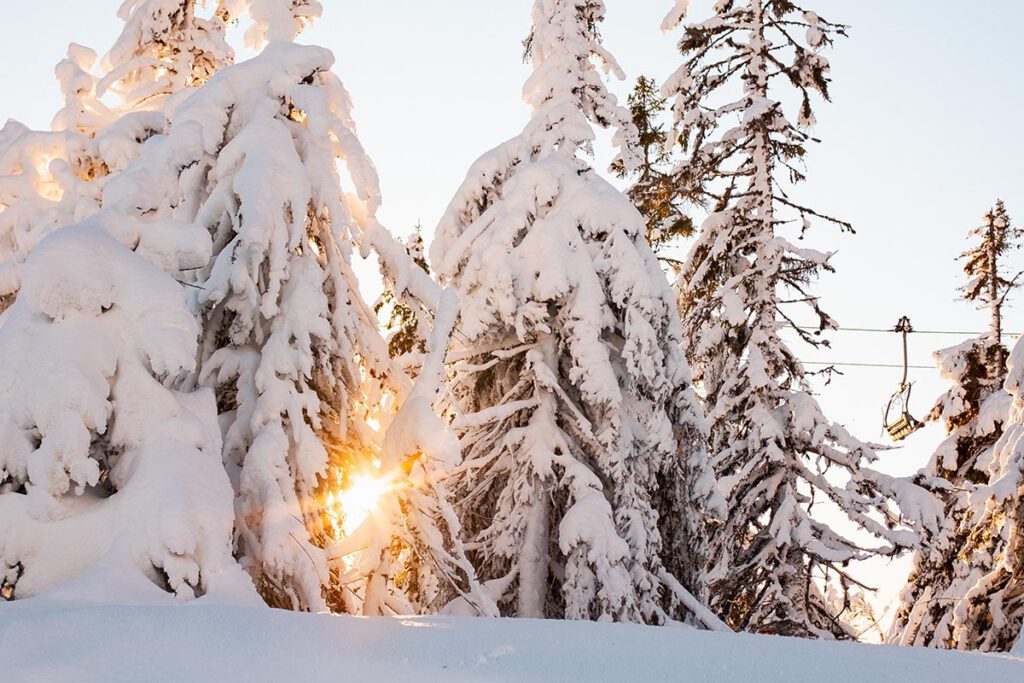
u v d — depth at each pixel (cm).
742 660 654
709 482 1986
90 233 1078
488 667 605
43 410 995
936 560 2430
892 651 759
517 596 1875
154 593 938
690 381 1977
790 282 2398
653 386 1880
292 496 1226
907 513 2211
